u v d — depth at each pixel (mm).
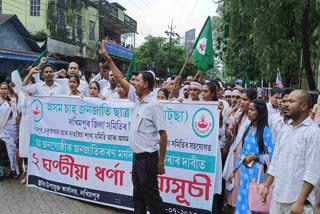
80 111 4594
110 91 5836
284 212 2639
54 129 4816
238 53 19250
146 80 3250
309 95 2555
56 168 4809
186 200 3879
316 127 2494
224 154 4250
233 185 3910
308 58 10078
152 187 3281
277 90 4848
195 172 3824
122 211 4285
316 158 2396
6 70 15164
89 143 4520
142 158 3260
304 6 9859
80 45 21078
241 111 4195
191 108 3844
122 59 28156
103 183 4406
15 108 5555
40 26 18094
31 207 4309
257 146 3502
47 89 5270
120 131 4293
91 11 23281
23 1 17938
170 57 39719
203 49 5113
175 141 3934
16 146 5559
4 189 5000
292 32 11266
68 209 4277
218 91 5727
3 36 15141
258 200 3240
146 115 3227
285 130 2725
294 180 2535
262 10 10586
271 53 10906
